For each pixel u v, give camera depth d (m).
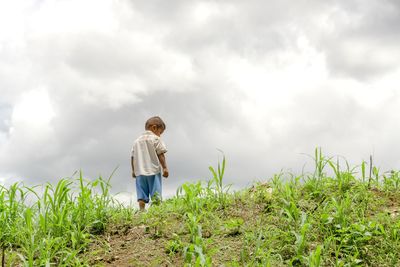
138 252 4.95
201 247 4.66
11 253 4.97
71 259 4.81
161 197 6.56
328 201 5.59
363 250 4.69
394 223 5.21
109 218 5.75
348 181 6.13
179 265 4.61
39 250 4.89
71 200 5.51
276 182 6.27
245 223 5.38
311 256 4.26
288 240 4.80
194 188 6.05
